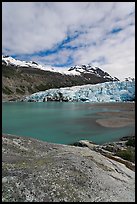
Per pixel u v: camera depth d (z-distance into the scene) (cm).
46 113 11806
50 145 3450
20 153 2786
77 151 3219
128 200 2002
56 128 7138
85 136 5906
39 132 6556
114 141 5253
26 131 6744
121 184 2355
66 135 6078
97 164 2705
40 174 2048
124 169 2916
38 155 2847
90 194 1942
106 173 2508
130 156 3669
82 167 2392
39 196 1750
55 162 2419
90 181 2153
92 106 15888
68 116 10262
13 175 1956
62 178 2053
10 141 3156
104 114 10762
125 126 7281
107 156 3416
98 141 5328
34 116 10544
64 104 18575
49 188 1866
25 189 1791
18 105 18262
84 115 10531
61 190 1872
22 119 9512
